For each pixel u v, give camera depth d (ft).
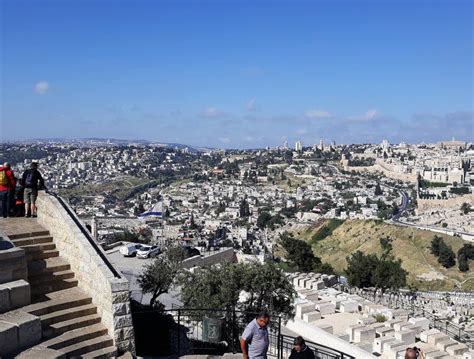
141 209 571.28
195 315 57.26
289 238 196.13
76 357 33.60
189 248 143.74
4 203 54.24
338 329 86.43
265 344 32.04
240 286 65.82
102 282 38.24
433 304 185.57
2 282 36.94
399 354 71.92
